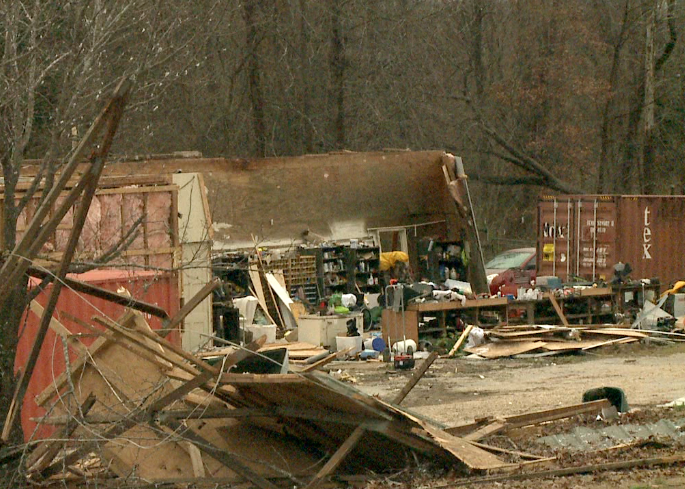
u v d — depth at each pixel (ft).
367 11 239.91
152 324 85.66
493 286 177.47
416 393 95.04
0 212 80.28
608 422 65.46
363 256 170.81
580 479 50.29
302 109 232.53
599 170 265.34
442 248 181.27
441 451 53.11
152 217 103.04
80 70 48.67
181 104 180.14
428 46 258.57
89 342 76.28
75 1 48.80
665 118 250.98
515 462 54.34
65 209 41.24
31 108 45.68
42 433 71.36
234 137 216.13
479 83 276.62
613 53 275.39
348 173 176.24
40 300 75.61
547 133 285.64
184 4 79.77
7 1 47.01
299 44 233.35
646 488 47.32
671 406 74.23
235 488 51.70
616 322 143.64
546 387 95.96
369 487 50.14
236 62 220.02
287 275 160.76
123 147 76.48
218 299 128.16
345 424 52.75
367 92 243.81
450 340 126.72
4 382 47.29
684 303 143.23
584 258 168.25
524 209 309.63
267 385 50.60
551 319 140.77
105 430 50.14
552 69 286.05
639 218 162.71
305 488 50.24
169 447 54.44
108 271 87.40
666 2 221.05
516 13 296.10
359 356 122.21
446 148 255.91
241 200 163.53
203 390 55.72
